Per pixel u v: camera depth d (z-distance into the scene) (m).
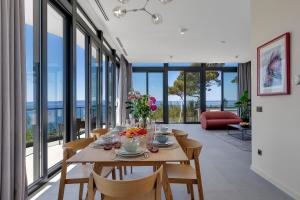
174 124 9.74
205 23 4.82
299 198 2.38
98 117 5.61
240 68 9.96
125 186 1.28
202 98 10.06
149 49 7.29
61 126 3.68
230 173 3.32
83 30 4.37
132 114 2.83
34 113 2.77
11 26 1.79
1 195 1.68
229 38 6.00
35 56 2.76
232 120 7.95
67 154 1.98
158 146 2.09
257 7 3.29
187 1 3.76
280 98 2.73
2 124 1.68
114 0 3.72
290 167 2.54
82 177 2.01
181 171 2.17
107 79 6.75
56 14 3.37
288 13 2.56
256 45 3.34
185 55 8.26
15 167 1.87
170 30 5.31
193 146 2.19
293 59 2.49
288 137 2.58
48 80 3.06
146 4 3.86
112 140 2.25
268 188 2.75
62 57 3.56
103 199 1.65
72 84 3.57
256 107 3.35
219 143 5.62
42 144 2.79
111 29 5.25
